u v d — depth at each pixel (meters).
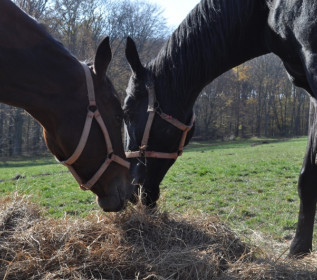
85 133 2.45
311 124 3.55
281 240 4.65
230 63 3.49
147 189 3.53
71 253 2.87
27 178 12.35
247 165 12.56
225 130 53.22
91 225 3.28
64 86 2.42
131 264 2.83
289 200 7.01
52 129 2.50
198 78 3.40
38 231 3.13
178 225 3.50
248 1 3.25
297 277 2.94
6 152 31.64
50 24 24.06
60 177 12.20
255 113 55.34
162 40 26.73
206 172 11.23
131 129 3.45
